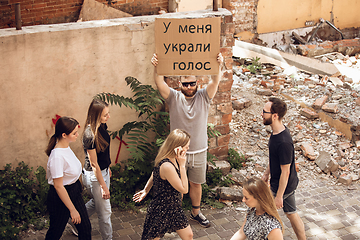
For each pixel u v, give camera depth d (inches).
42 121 193.5
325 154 245.8
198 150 181.0
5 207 179.3
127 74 207.3
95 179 158.9
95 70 198.2
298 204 210.8
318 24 489.1
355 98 310.7
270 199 118.0
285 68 398.6
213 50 165.9
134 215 198.2
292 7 468.1
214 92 176.1
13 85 181.8
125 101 196.5
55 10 281.4
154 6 318.3
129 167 211.2
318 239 181.5
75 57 191.5
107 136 159.0
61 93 193.8
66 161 143.8
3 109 182.9
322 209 206.2
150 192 210.1
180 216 148.4
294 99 321.7
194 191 187.9
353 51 466.3
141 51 206.5
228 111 231.8
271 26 462.9
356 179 232.7
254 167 244.2
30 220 186.2
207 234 184.4
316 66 403.5
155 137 219.3
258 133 283.1
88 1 284.5
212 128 224.1
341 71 394.6
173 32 163.5
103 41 195.6
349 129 269.1
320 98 307.7
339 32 499.5
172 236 180.2
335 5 492.7
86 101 201.0
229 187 223.5
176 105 178.2
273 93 338.6
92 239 177.8
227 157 244.1
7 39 174.4
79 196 150.2
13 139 189.2
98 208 161.6
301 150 261.7
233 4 428.8
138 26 201.6
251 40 454.9
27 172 191.6
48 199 147.9
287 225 192.2
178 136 142.2
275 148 154.8
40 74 186.1
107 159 161.8
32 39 179.6
